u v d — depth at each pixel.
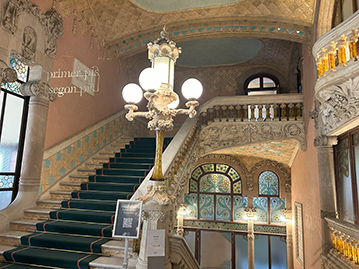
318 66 4.35
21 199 5.05
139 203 3.00
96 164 6.80
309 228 6.51
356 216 4.29
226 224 11.54
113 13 7.30
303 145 6.77
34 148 5.27
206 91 11.55
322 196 5.21
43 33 5.41
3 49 4.24
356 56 3.57
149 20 7.37
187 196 12.21
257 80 11.34
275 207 11.17
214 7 6.77
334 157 5.25
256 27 7.31
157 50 3.26
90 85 7.28
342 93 3.94
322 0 5.45
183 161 5.43
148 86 2.73
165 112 3.00
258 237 11.12
